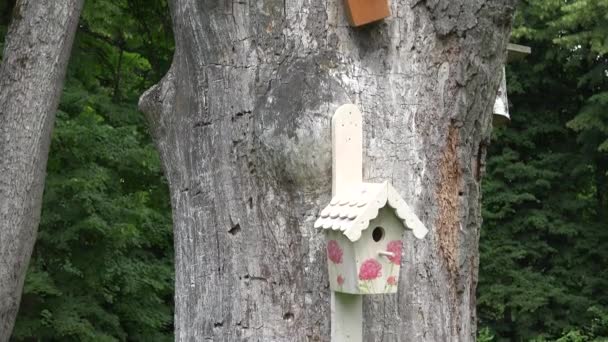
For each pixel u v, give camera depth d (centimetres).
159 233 962
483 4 328
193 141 333
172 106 346
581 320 1512
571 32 1538
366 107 314
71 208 843
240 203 318
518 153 1630
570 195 1611
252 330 314
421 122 323
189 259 333
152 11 1023
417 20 325
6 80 498
